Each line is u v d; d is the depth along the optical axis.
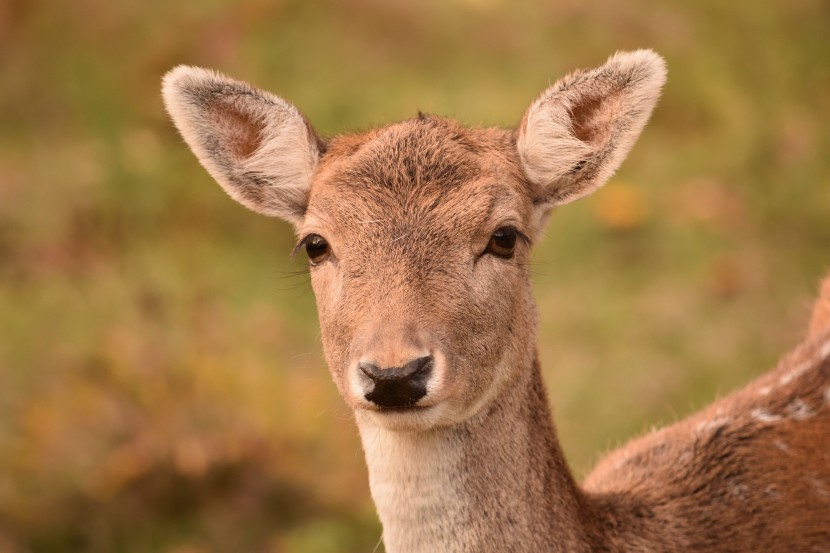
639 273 14.07
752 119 14.95
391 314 6.52
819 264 13.64
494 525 6.86
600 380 12.59
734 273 13.67
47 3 17.45
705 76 15.71
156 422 11.25
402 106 16.50
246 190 7.78
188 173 14.86
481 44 18.28
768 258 13.77
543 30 18.34
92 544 10.79
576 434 11.97
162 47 16.64
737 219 14.47
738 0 15.20
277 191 7.68
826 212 14.12
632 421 12.01
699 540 7.34
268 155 7.65
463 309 6.69
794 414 7.98
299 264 14.13
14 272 13.84
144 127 15.48
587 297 13.73
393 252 6.77
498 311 6.88
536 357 7.25
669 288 13.75
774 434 7.85
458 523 6.82
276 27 17.36
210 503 11.04
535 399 7.12
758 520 7.50
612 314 13.45
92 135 15.87
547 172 7.43
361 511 11.13
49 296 13.31
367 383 6.38
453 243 6.81
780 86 14.95
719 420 7.99
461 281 6.75
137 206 14.65
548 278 14.04
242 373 11.82
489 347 6.81
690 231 14.38
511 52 18.17
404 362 6.32
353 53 17.52
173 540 10.85
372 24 18.03
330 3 17.98
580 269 14.17
